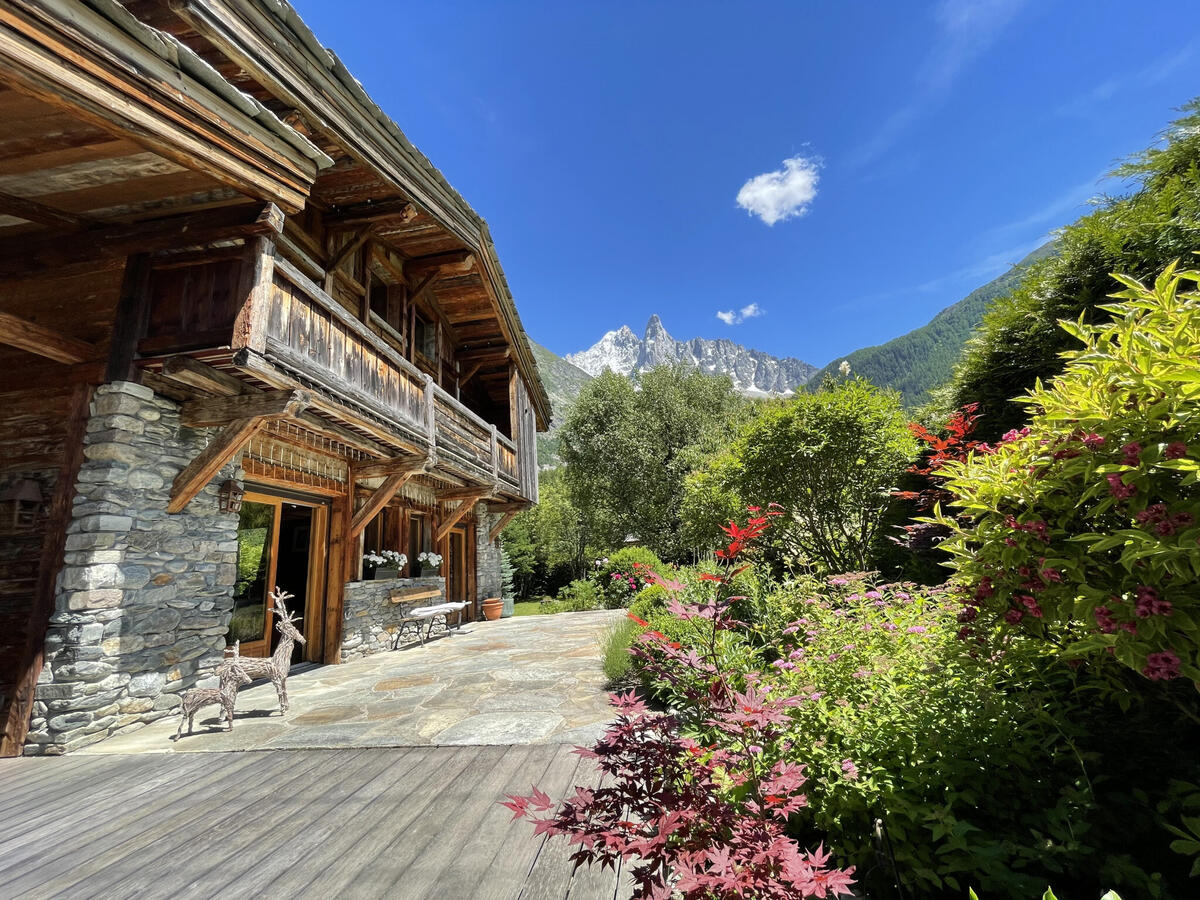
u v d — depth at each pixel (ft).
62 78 8.18
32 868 7.43
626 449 75.31
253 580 21.65
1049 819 5.70
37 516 13.93
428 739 12.23
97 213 13.92
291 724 13.98
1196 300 5.67
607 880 6.72
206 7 11.44
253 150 12.23
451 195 23.25
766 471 21.53
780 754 7.31
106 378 13.91
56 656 12.72
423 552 31.73
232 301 13.43
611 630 23.94
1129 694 6.56
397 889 6.64
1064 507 6.40
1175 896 5.22
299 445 21.26
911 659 8.84
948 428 12.90
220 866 7.34
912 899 5.84
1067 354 6.59
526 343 39.68
